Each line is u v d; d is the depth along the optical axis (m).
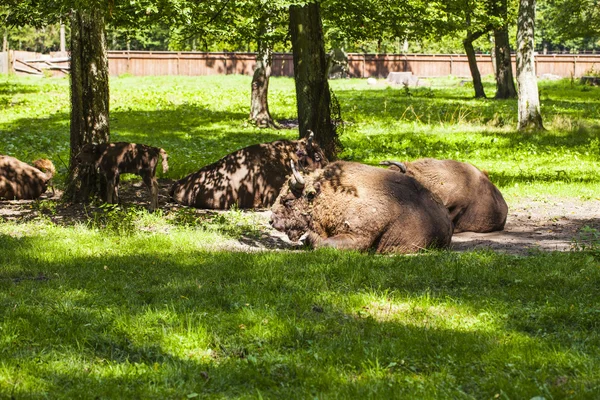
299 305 7.96
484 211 13.22
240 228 13.42
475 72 47.94
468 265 9.59
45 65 64.94
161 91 47.22
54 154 22.86
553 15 62.66
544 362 6.21
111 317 7.41
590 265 9.63
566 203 16.62
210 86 52.28
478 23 28.33
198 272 9.47
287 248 11.87
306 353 6.50
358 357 6.38
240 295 8.28
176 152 23.58
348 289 8.64
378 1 20.30
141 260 10.26
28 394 5.57
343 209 10.94
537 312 7.62
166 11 16.34
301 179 11.05
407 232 10.98
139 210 14.91
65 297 8.20
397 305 7.97
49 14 15.84
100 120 15.83
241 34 21.45
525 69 29.52
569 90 56.25
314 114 18.89
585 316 7.42
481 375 6.07
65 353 6.48
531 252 10.83
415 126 30.78
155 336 6.94
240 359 6.40
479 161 23.22
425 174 12.88
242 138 27.02
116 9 16.33
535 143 26.45
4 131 27.81
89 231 12.59
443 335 6.94
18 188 16.50
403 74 60.94
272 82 58.91
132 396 5.62
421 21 21.14
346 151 23.25
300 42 18.80
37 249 10.91
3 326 7.03
